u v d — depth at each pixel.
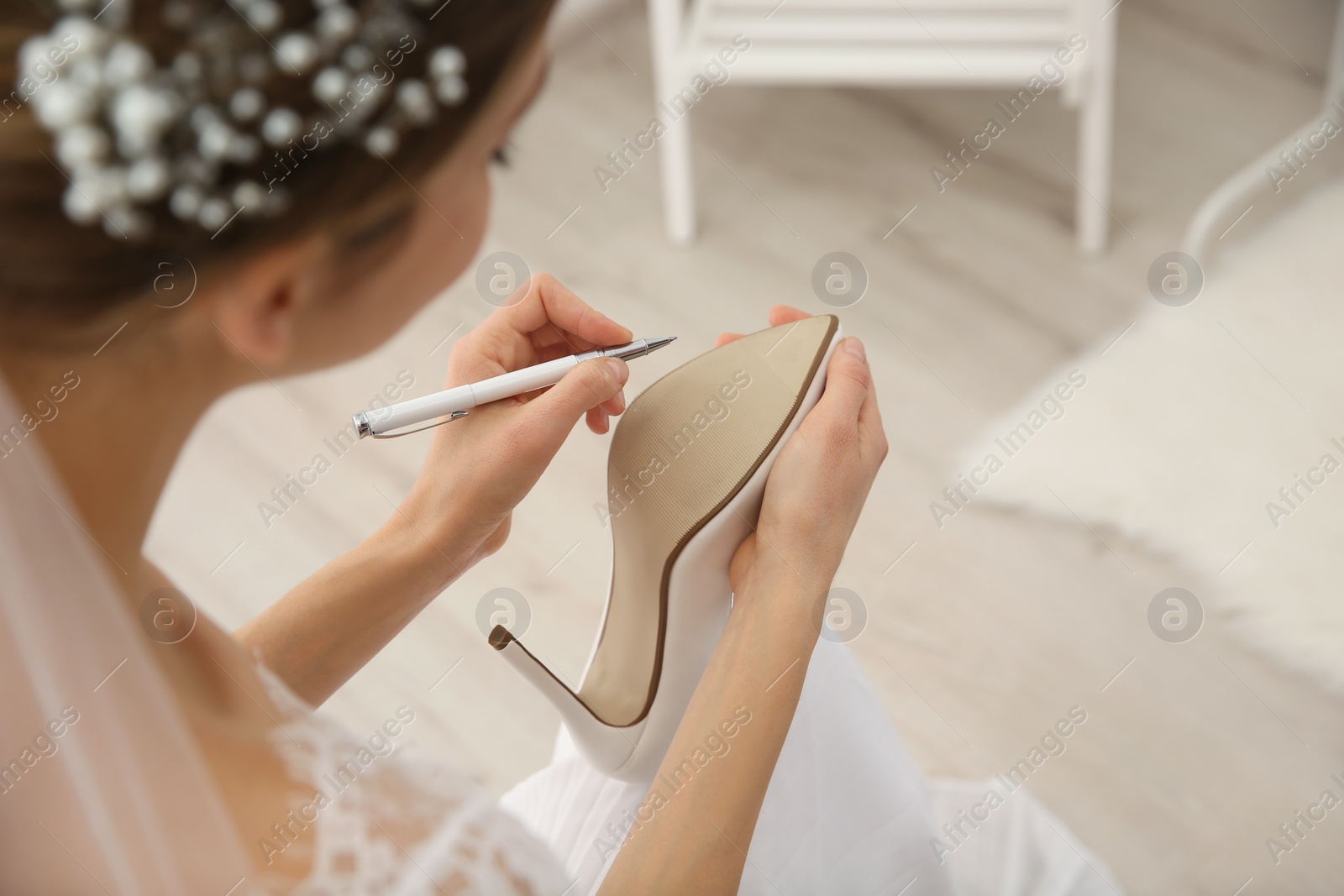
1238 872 0.94
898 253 1.42
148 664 0.38
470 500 0.51
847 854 0.57
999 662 1.08
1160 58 1.65
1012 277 1.39
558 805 0.61
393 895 0.38
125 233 0.29
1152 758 1.01
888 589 1.14
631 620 0.58
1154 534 1.15
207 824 0.39
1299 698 1.03
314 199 0.29
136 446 0.34
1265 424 1.19
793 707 0.46
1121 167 1.52
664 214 1.44
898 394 1.29
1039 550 1.16
